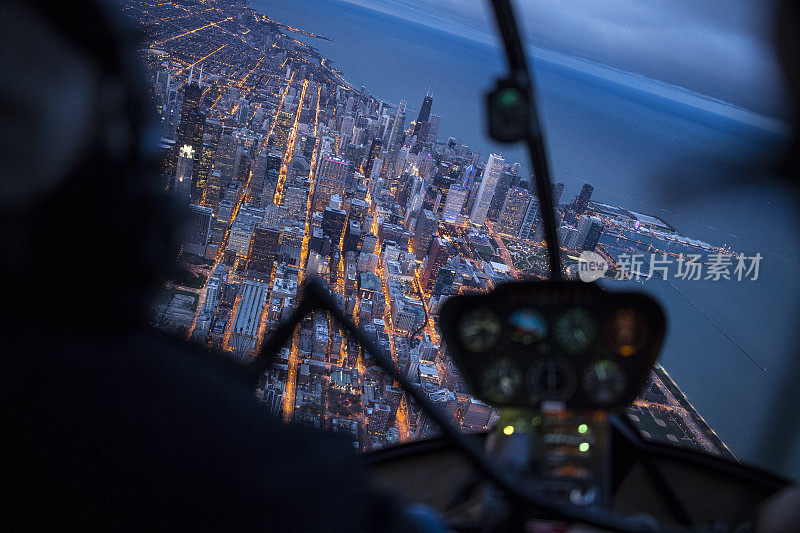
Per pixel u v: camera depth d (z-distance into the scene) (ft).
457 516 3.67
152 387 1.07
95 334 1.08
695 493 4.26
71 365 1.02
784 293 4.33
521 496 2.52
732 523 4.03
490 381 3.71
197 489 1.03
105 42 1.10
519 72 3.53
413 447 4.56
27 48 1.00
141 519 1.00
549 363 3.65
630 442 4.39
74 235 1.06
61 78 1.04
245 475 1.07
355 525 1.16
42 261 1.02
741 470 4.37
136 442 1.02
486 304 3.70
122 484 1.00
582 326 3.64
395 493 1.31
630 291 3.48
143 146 1.20
